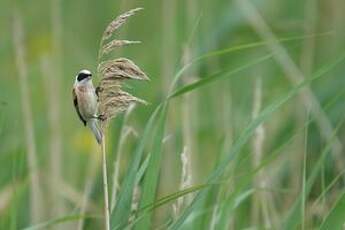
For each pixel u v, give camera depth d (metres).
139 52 14.55
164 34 11.45
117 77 6.16
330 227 6.52
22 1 15.73
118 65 6.14
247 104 11.37
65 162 11.82
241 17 12.73
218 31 12.73
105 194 6.37
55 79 11.64
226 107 10.24
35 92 13.17
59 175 10.60
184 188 7.40
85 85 6.20
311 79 6.84
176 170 10.45
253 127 6.76
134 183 6.87
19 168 9.59
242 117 10.71
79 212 9.55
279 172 10.34
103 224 9.46
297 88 6.83
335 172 9.79
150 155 6.95
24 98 10.37
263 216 8.98
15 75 13.09
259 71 12.50
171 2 11.53
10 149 10.48
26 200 10.03
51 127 11.05
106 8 15.43
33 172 9.84
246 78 12.52
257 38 12.88
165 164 10.47
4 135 10.52
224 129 10.16
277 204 9.97
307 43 11.60
